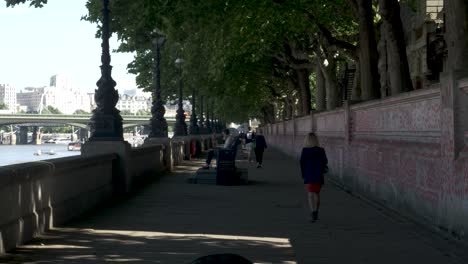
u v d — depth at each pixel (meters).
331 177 24.80
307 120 36.12
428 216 11.70
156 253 8.84
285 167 32.12
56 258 8.34
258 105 84.44
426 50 37.09
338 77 47.25
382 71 23.83
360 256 8.73
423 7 38.50
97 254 8.69
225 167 21.08
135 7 23.09
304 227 11.61
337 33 34.56
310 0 28.16
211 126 94.44
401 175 13.69
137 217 12.76
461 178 9.78
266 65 46.97
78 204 12.74
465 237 9.56
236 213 13.61
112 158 16.36
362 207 14.92
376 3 30.28
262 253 8.92
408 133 13.40
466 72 10.14
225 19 27.23
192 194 17.73
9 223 8.78
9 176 8.62
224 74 40.78
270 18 28.08
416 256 8.75
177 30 28.09
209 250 9.12
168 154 29.03
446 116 10.52
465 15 12.21
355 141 19.64
